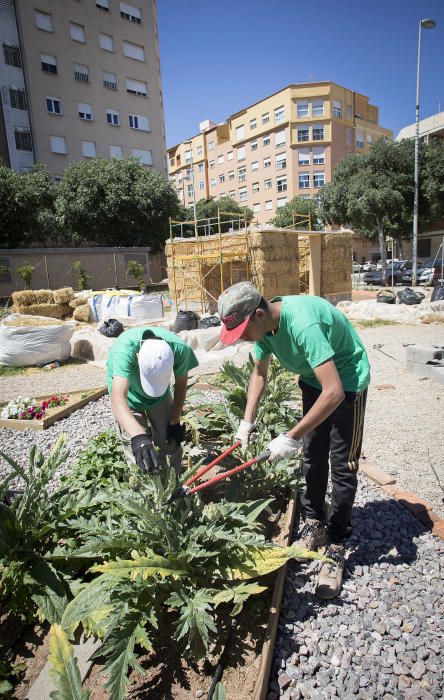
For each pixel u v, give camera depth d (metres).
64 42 31.73
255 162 51.94
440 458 4.11
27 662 2.16
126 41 34.62
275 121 48.12
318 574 2.65
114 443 3.65
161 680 2.02
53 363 8.66
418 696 1.96
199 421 4.28
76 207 26.52
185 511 2.45
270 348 2.59
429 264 25.61
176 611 2.38
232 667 2.06
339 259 16.88
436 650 2.17
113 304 12.86
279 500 3.36
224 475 2.42
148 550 2.27
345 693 1.98
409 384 6.43
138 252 25.81
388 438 4.59
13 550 2.41
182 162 63.81
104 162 28.05
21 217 25.22
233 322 2.23
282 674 2.06
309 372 2.61
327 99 45.94
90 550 2.21
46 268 22.16
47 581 2.35
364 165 26.53
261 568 2.30
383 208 24.78
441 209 26.38
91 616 2.14
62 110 32.03
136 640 1.98
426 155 25.50
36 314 13.19
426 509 3.28
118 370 2.70
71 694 1.73
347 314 13.67
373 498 3.49
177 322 11.28
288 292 14.95
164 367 2.60
